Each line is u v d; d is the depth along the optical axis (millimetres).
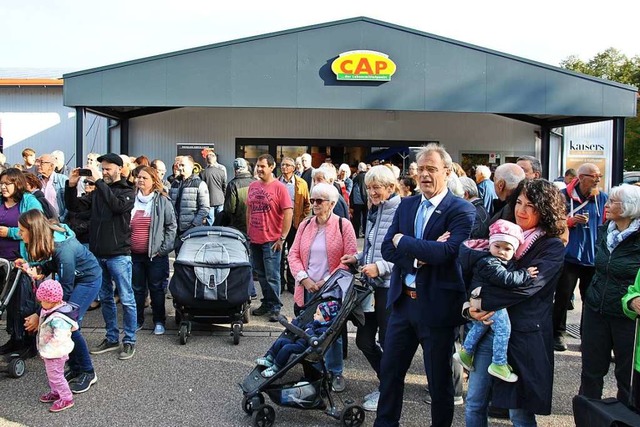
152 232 6441
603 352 4141
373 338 4707
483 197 7301
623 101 14219
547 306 3322
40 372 5348
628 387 3955
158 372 5391
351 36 13711
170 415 4461
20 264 5254
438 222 3691
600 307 4051
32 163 10094
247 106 13586
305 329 4637
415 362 5805
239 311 6324
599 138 17812
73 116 17000
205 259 6312
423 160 3775
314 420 4426
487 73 13984
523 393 3232
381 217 4664
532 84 14078
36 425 4254
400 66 13836
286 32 13594
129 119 17031
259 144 17406
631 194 3881
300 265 5207
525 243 3291
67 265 4945
